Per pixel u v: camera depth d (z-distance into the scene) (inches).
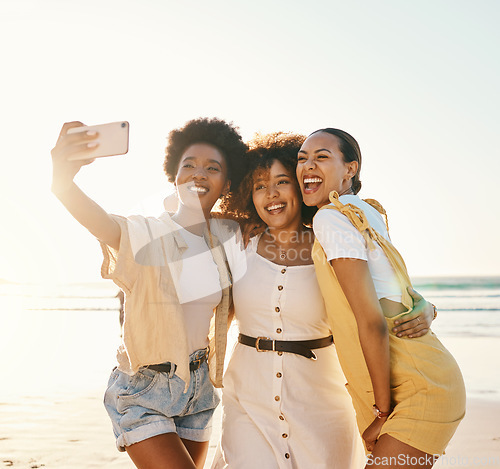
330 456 58.9
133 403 54.8
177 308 56.0
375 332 51.6
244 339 62.1
